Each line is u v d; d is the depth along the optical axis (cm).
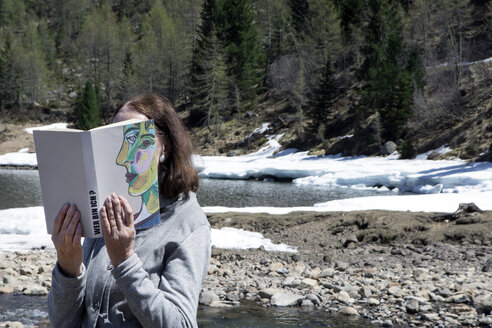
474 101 4194
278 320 577
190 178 160
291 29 8169
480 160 3044
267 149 5466
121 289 134
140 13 14662
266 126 6181
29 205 2158
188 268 146
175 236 151
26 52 9706
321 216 1215
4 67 9000
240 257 937
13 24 12962
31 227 1134
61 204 134
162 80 8469
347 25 7188
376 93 4791
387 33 6091
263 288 733
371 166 3425
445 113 4253
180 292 141
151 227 151
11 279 731
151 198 140
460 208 1137
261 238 1099
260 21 9062
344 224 1142
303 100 5788
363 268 852
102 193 131
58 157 132
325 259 920
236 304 648
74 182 130
